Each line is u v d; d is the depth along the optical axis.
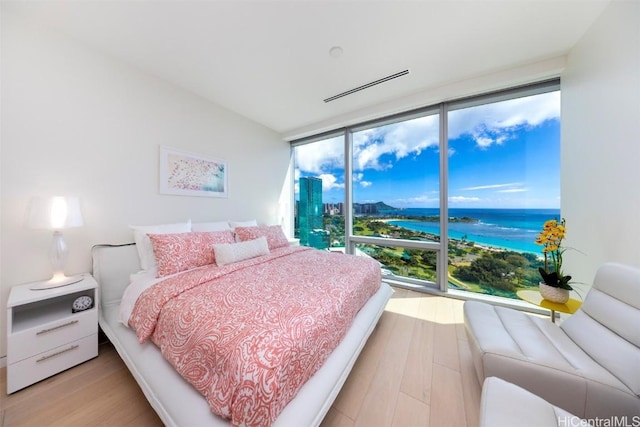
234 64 2.08
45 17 1.55
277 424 0.79
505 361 1.03
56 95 1.67
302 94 2.62
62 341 1.40
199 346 0.95
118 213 2.00
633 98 1.28
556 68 1.96
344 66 2.11
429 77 2.29
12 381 1.22
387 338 1.81
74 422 1.09
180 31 1.68
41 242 1.62
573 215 1.86
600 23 1.53
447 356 1.59
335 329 1.20
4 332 1.47
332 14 1.54
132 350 1.27
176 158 2.41
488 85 2.22
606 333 1.03
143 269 1.88
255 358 0.81
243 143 3.21
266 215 3.62
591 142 1.64
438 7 1.49
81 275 1.74
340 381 1.12
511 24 1.62
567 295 1.50
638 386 0.83
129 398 1.23
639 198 1.25
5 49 1.48
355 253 3.41
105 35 1.72
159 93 2.27
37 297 1.34
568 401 0.91
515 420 0.73
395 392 1.28
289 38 1.76
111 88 1.95
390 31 1.69
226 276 1.64
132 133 2.09
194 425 0.84
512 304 2.32
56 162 1.68
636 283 1.00
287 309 1.12
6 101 1.49
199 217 2.65
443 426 1.09
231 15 1.54
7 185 1.49
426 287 2.82
